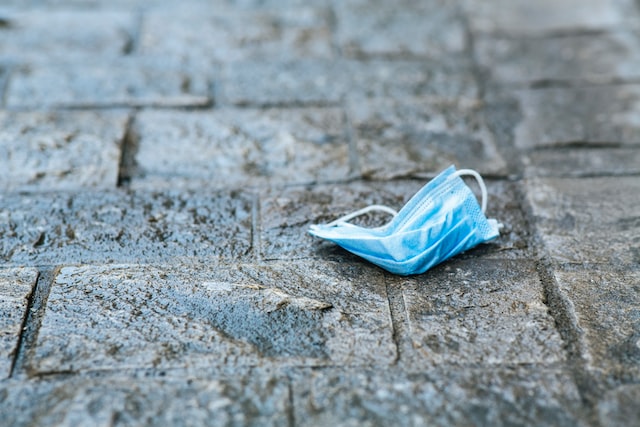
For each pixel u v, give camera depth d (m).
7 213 1.46
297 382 1.30
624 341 1.33
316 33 1.76
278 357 1.32
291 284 1.38
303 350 1.32
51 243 1.42
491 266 1.41
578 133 1.58
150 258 1.41
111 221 1.45
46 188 1.49
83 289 1.37
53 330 1.33
